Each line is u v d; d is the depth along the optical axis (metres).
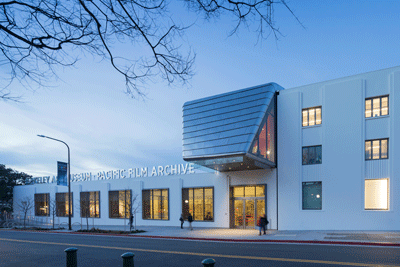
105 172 40.69
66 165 34.25
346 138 23.03
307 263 11.20
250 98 25.53
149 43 4.89
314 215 23.64
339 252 13.40
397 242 15.25
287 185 25.12
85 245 19.27
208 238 20.34
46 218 46.62
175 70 5.14
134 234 25.25
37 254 16.28
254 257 12.74
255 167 25.89
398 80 21.52
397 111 21.34
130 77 5.10
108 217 38.88
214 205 29.47
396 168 21.02
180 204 32.09
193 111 28.12
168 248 16.59
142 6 4.52
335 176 23.12
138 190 36.16
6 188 63.09
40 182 50.72
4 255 16.19
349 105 23.17
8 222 47.47
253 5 4.35
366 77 22.92
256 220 26.83
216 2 4.42
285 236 20.00
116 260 13.57
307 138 24.86
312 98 25.00
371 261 11.24
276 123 26.30
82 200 41.81
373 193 21.92
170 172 33.75
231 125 24.78
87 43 4.76
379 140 22.03
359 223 21.89
